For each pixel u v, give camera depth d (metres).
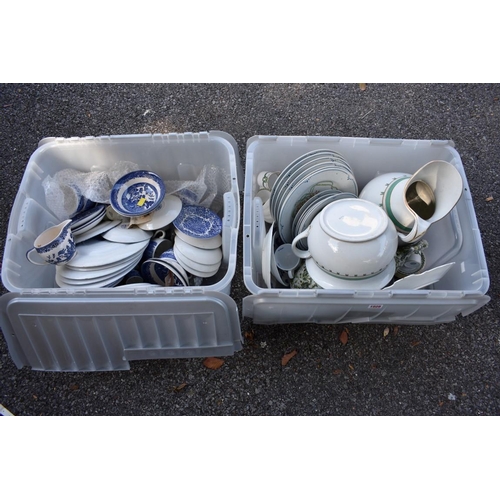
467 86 1.71
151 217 1.21
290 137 1.22
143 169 1.32
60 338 1.06
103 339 1.07
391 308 1.03
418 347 1.22
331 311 1.05
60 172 1.26
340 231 0.97
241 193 1.42
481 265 1.04
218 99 1.68
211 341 1.09
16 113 1.64
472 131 1.60
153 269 1.21
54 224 1.28
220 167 1.31
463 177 1.17
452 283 1.17
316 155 1.14
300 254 1.11
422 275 0.99
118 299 0.99
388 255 0.98
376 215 1.00
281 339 1.22
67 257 1.09
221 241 1.25
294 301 1.00
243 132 1.61
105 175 1.27
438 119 1.63
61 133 1.60
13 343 1.07
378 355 1.21
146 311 1.01
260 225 1.11
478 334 1.23
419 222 1.01
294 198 1.15
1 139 1.58
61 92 1.69
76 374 1.19
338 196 1.12
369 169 1.31
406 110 1.66
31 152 1.56
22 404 1.15
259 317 1.09
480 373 1.19
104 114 1.65
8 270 1.04
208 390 1.17
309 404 1.15
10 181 1.49
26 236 1.14
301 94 1.69
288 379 1.18
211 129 1.62
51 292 0.99
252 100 1.68
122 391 1.17
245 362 1.20
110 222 1.22
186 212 1.27
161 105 1.67
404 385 1.17
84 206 1.24
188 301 0.99
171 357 1.12
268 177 1.30
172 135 1.23
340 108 1.66
